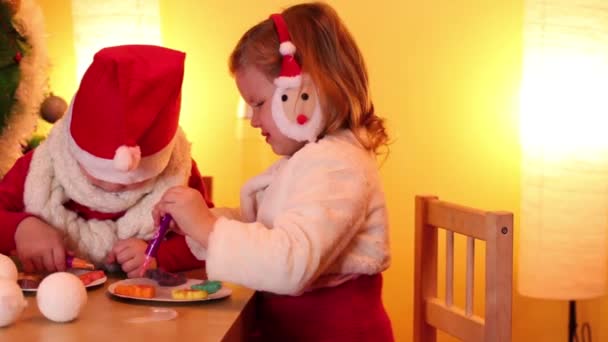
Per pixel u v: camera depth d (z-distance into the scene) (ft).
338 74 3.53
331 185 3.19
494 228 3.44
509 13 6.00
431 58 5.98
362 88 3.68
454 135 6.04
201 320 2.63
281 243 2.93
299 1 5.95
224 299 2.99
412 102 6.00
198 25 5.98
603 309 6.21
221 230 2.97
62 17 5.99
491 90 6.04
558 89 5.27
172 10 5.98
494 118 6.05
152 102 3.26
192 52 6.00
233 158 6.04
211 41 5.99
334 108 3.47
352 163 3.32
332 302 3.38
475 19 5.98
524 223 5.46
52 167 3.67
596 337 6.23
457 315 3.92
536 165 5.36
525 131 5.45
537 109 5.32
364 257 3.43
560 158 5.30
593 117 5.29
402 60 5.97
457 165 6.06
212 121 6.04
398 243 6.07
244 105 5.54
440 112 6.02
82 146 3.29
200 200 3.15
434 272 4.32
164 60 3.34
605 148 5.34
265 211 3.44
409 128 6.01
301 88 3.39
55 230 3.54
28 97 4.41
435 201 4.21
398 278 6.10
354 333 3.38
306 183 3.21
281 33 3.46
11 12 4.20
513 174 6.10
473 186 6.07
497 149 6.07
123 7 5.26
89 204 3.63
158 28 5.36
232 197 6.06
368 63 5.96
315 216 3.05
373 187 3.46
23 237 3.44
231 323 2.59
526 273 5.46
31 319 2.58
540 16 5.26
